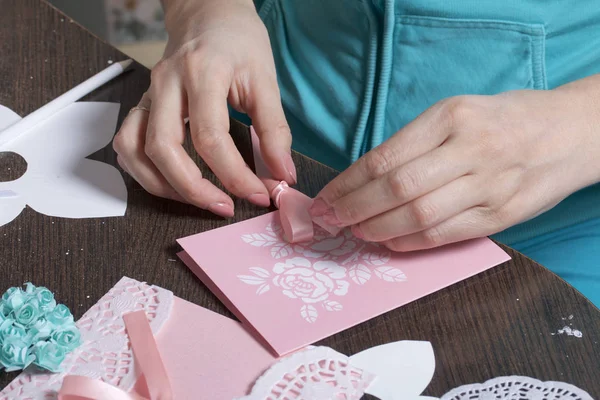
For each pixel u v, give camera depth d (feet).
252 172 2.18
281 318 1.77
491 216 1.99
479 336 1.76
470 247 2.04
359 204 1.89
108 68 2.68
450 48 2.77
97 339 1.70
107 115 2.53
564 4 2.71
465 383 1.64
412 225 1.89
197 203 2.09
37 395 1.56
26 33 2.89
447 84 2.81
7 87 2.61
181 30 2.57
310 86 3.14
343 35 2.94
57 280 1.86
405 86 2.88
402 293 1.87
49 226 2.04
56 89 2.63
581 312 1.84
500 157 1.94
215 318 1.78
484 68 2.77
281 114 2.35
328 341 1.73
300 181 2.27
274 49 3.27
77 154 2.35
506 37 2.71
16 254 1.94
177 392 1.59
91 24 6.39
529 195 2.04
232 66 2.33
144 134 2.19
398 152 1.92
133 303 1.80
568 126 2.09
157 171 2.14
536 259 2.68
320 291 1.86
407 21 2.76
